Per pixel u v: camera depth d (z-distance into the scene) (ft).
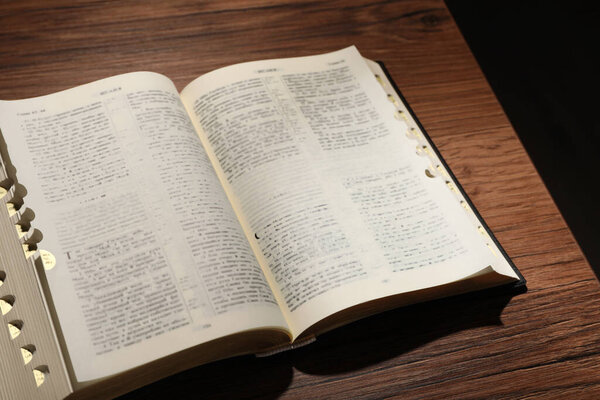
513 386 1.47
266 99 1.75
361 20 2.16
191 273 1.38
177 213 1.46
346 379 1.45
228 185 1.61
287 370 1.45
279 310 1.39
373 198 1.61
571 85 1.94
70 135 1.58
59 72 1.88
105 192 1.49
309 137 1.69
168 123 1.61
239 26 2.07
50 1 2.03
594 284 1.64
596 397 1.47
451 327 1.54
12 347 1.32
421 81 2.01
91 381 1.26
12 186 1.50
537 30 2.06
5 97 1.80
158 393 1.40
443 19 2.20
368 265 1.48
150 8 2.07
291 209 1.55
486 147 1.87
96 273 1.38
